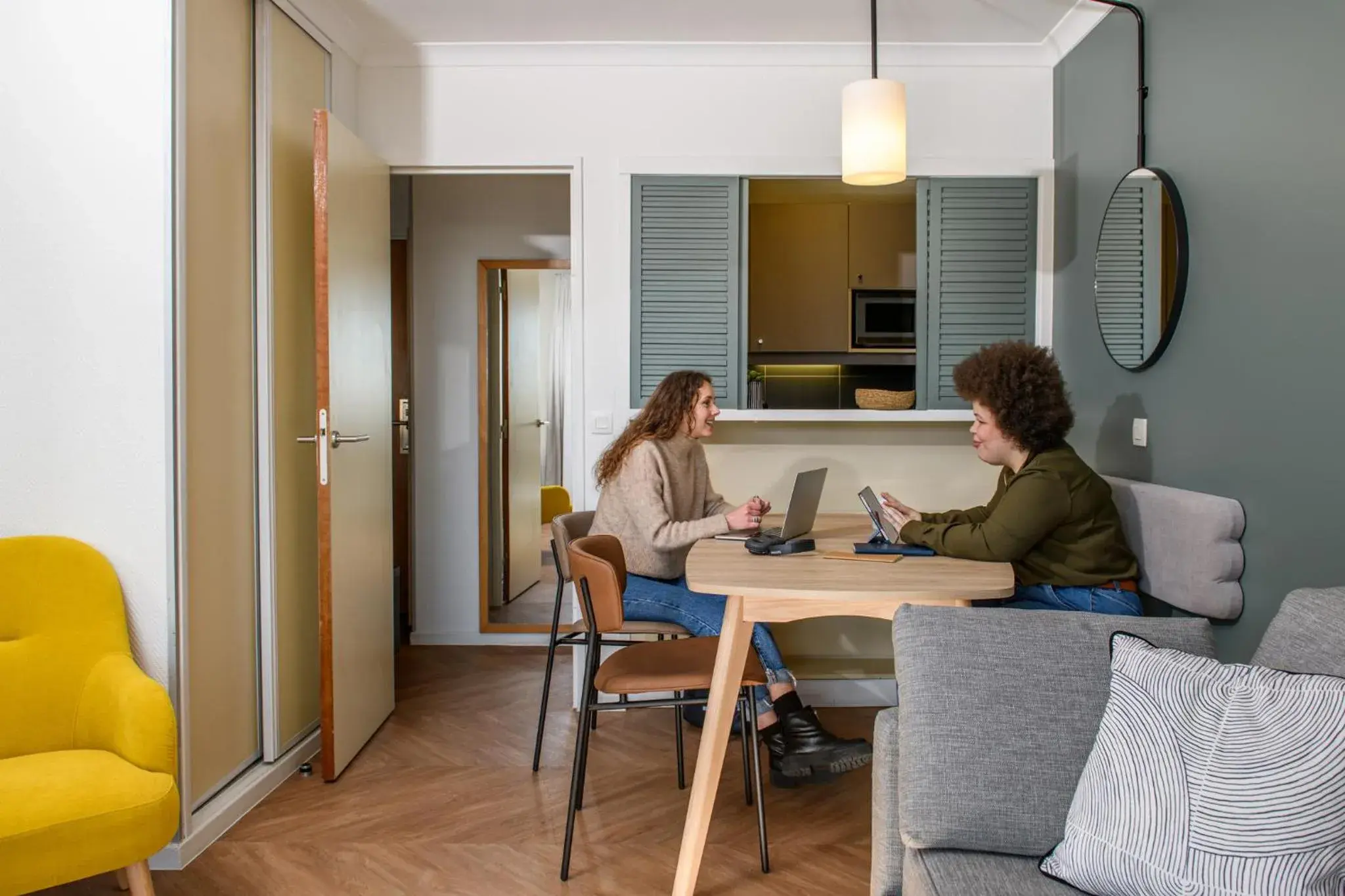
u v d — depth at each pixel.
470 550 4.66
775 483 3.80
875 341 5.79
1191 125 2.57
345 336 3.06
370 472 3.31
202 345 2.55
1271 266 2.20
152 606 2.39
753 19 3.38
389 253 3.54
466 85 3.66
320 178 2.86
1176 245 2.60
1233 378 2.37
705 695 3.31
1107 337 3.08
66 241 2.37
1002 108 3.65
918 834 1.50
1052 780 1.49
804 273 5.83
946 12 3.29
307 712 3.20
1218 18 2.43
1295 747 1.28
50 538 2.31
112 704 2.10
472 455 4.65
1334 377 1.99
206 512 2.58
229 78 2.70
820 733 2.60
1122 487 2.80
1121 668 1.47
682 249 3.67
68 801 1.84
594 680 2.47
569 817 2.33
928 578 2.12
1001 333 3.68
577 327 3.70
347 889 2.27
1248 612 2.31
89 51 2.35
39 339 2.37
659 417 3.12
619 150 3.67
